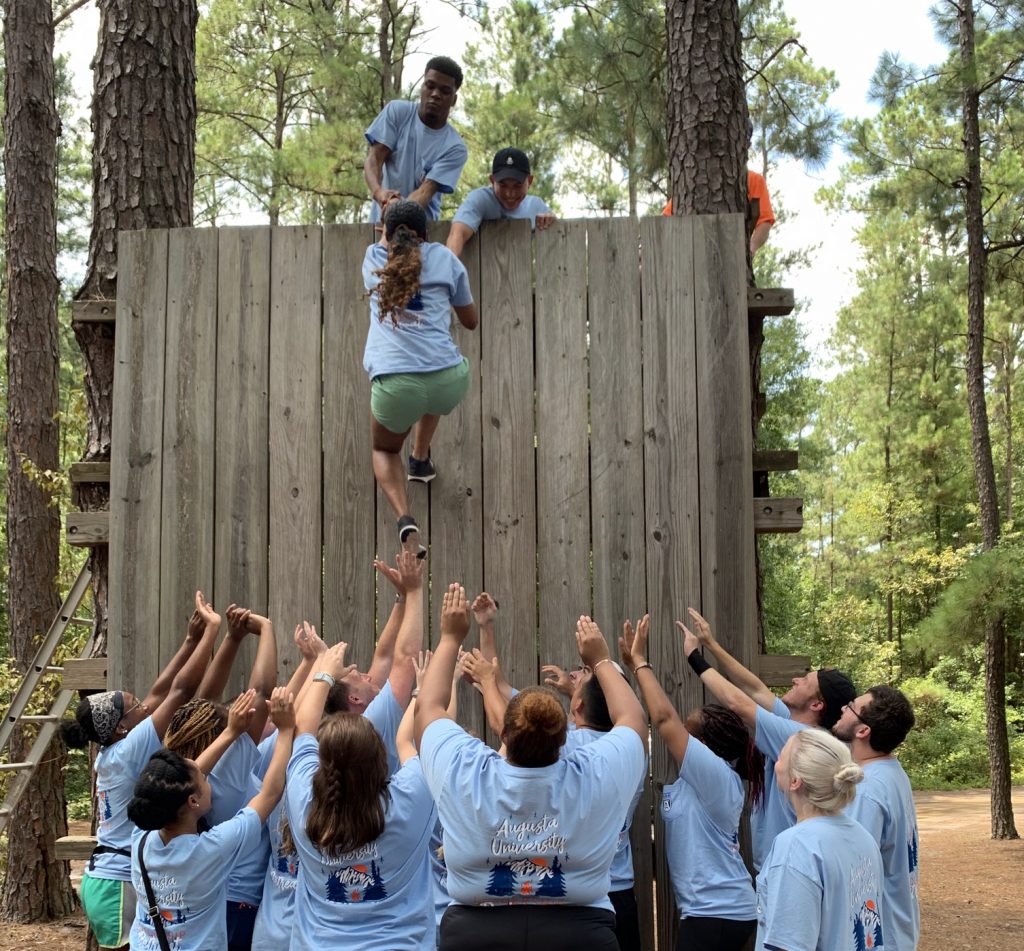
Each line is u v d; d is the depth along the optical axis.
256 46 20.98
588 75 15.03
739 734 4.26
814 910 3.08
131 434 5.28
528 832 3.15
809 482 41.28
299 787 3.43
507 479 5.18
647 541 5.09
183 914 3.48
